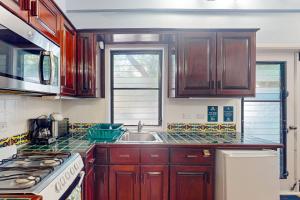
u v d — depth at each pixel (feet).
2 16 3.48
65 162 4.87
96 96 8.66
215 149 7.40
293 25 9.50
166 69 9.71
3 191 3.31
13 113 6.19
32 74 4.47
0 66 3.50
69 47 7.51
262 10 9.23
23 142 6.70
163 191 7.31
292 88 9.83
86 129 9.68
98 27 9.42
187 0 9.00
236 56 8.34
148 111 10.14
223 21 9.46
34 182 3.59
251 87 8.34
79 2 8.98
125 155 7.27
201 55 8.36
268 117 9.87
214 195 7.43
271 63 9.83
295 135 9.82
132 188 7.29
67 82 7.29
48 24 5.48
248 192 6.79
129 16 9.43
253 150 7.34
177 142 7.51
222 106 9.68
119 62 10.11
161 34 8.45
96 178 7.24
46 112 8.25
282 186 9.80
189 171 7.37
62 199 4.00
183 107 9.68
